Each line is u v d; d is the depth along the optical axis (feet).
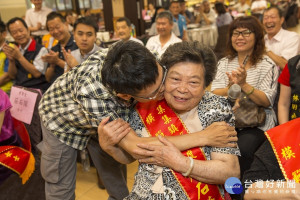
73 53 7.59
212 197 3.25
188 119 3.29
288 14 29.07
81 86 3.62
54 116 4.59
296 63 4.77
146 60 2.80
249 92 5.39
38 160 6.10
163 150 3.12
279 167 3.09
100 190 7.26
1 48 9.20
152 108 3.46
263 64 5.87
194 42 3.20
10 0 23.68
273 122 5.83
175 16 15.08
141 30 18.34
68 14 17.42
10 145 5.72
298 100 4.61
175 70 2.96
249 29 5.75
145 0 20.03
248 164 5.40
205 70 3.07
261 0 24.09
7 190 5.56
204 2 19.80
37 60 8.70
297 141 3.05
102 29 18.08
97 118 3.57
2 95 5.30
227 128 3.15
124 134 3.36
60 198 5.13
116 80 2.86
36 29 16.43
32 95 5.95
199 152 3.17
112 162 5.42
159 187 3.19
